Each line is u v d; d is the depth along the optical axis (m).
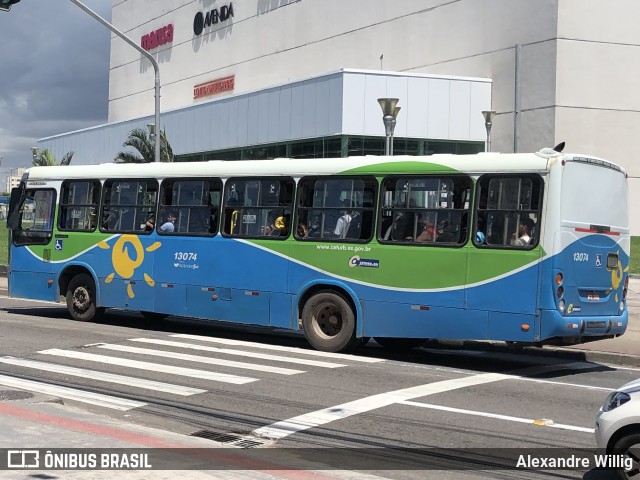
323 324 14.67
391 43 45.72
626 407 6.82
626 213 13.93
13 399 9.78
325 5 50.59
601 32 38.25
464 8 41.56
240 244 15.55
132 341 15.44
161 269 16.67
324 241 14.55
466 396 10.98
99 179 17.98
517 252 12.61
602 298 13.22
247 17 57.91
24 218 19.33
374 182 14.09
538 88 38.31
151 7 70.56
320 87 40.16
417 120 39.09
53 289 18.72
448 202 13.31
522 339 12.53
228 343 15.53
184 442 8.23
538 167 12.54
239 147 47.19
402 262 13.67
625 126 38.69
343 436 8.87
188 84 65.12
